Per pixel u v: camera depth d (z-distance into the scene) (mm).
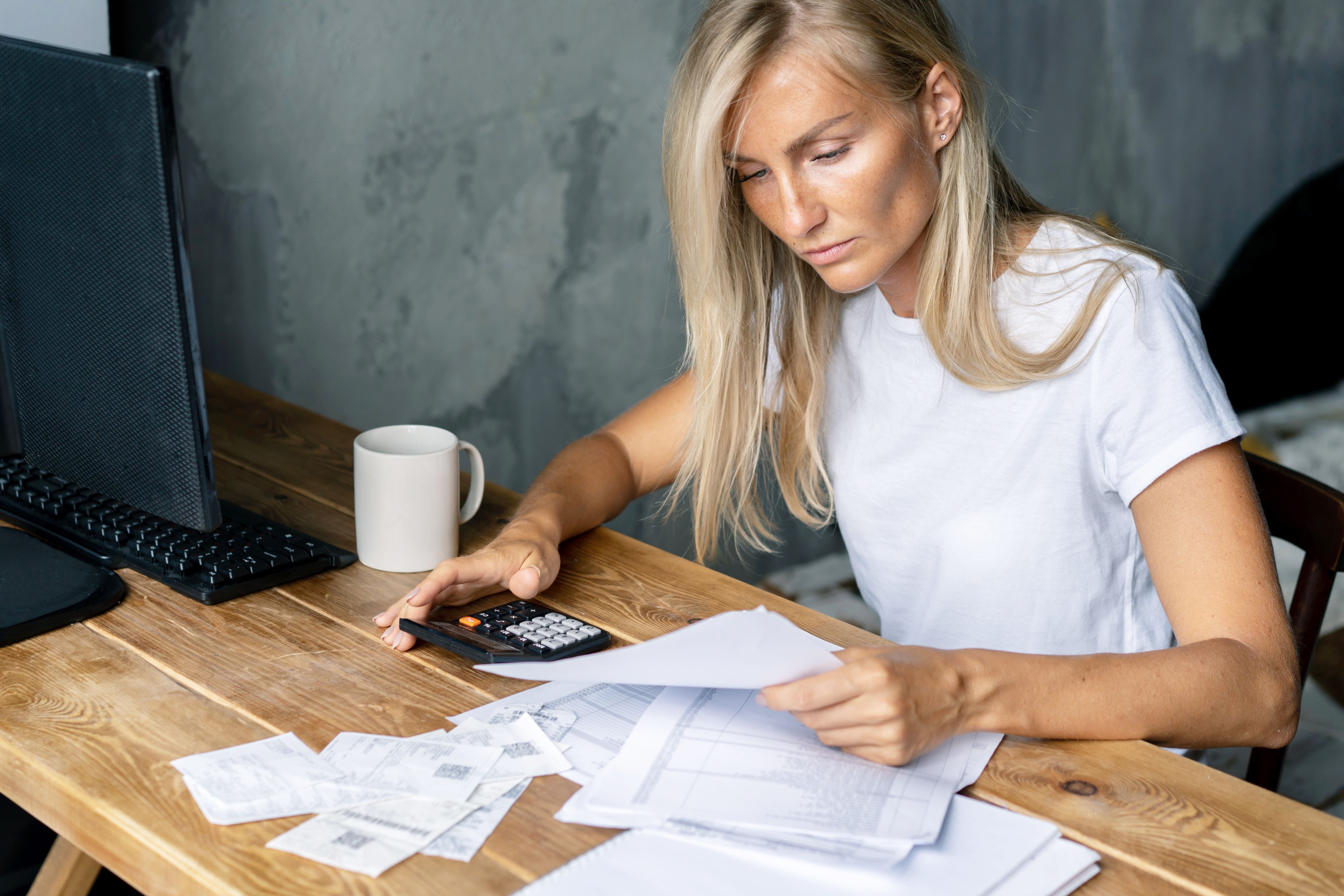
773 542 2537
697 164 1025
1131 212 2545
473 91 2150
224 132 1929
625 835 677
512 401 2393
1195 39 2451
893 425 1204
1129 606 1175
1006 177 1149
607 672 748
